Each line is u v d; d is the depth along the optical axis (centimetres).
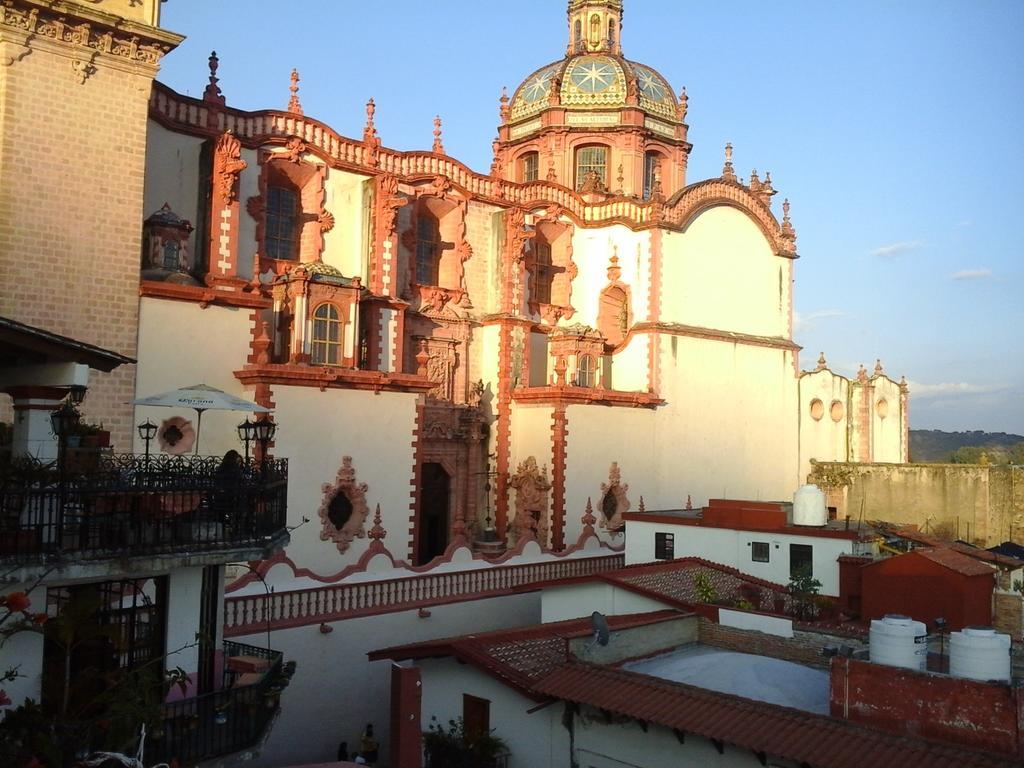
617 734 2028
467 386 4766
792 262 5975
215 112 3872
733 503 3712
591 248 5316
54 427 1586
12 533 1477
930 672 1845
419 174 4547
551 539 4528
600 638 2273
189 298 3400
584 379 4806
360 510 3672
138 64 3272
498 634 2442
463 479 4719
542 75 6156
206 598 1881
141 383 3284
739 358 5544
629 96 5903
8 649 1532
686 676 2208
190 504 1761
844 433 6181
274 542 1831
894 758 1631
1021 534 5441
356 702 2991
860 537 3241
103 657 1686
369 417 3728
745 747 1748
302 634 2880
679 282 5241
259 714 1762
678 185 6156
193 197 3825
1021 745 1611
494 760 2203
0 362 1686
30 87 3050
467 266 4794
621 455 4850
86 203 3164
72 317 3127
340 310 3844
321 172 4200
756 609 2741
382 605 3134
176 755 1574
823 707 1970
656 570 3098
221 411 3462
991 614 2720
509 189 4988
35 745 1360
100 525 1597
